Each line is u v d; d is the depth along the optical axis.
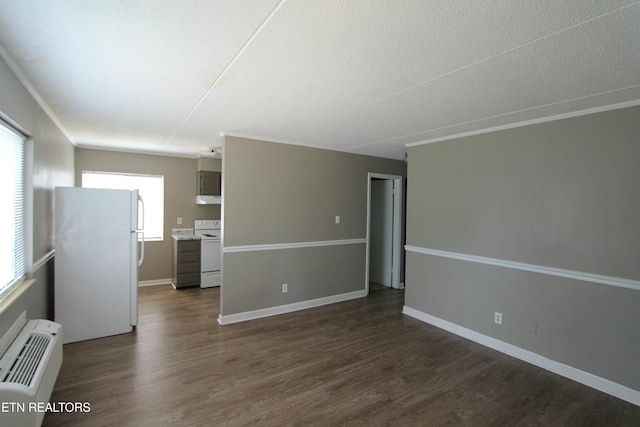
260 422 2.12
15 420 1.59
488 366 2.93
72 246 3.29
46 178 3.01
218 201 5.84
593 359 2.62
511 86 2.21
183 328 3.72
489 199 3.37
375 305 4.71
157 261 5.71
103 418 2.12
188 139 4.33
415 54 1.78
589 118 2.66
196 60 1.91
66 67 2.03
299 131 3.69
